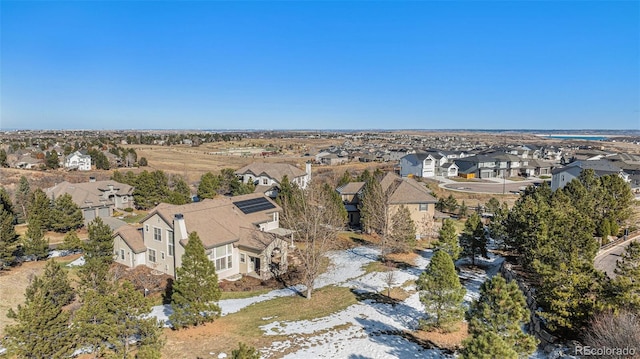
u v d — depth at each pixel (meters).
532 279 29.67
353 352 20.73
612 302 19.41
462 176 101.81
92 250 34.94
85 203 53.78
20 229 50.12
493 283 17.91
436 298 22.55
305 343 21.64
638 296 20.12
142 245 36.25
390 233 40.22
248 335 22.59
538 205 35.31
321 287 30.98
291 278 33.56
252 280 33.28
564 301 20.66
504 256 38.84
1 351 20.72
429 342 21.88
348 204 54.81
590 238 25.09
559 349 19.78
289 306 27.16
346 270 35.00
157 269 35.25
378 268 35.16
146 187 61.97
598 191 43.97
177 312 23.02
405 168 105.06
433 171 102.75
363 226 47.69
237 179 71.69
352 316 25.23
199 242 24.12
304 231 38.03
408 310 26.22
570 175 76.62
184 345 21.38
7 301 30.69
